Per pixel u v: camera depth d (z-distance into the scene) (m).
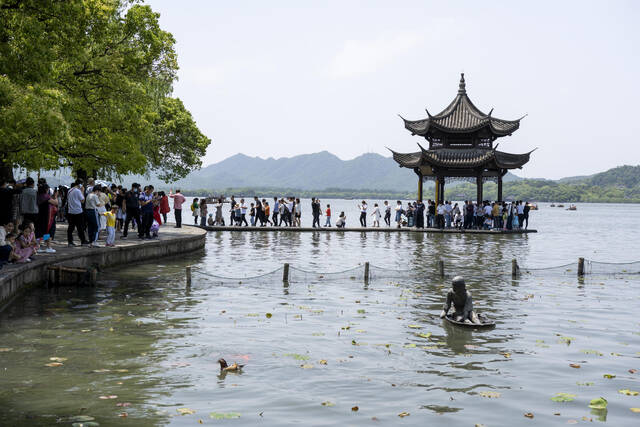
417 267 22.12
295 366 8.87
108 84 23.89
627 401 7.54
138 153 26.34
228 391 7.70
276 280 18.34
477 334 11.17
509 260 25.06
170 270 20.22
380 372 8.64
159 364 8.88
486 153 46.22
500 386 8.07
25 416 6.70
